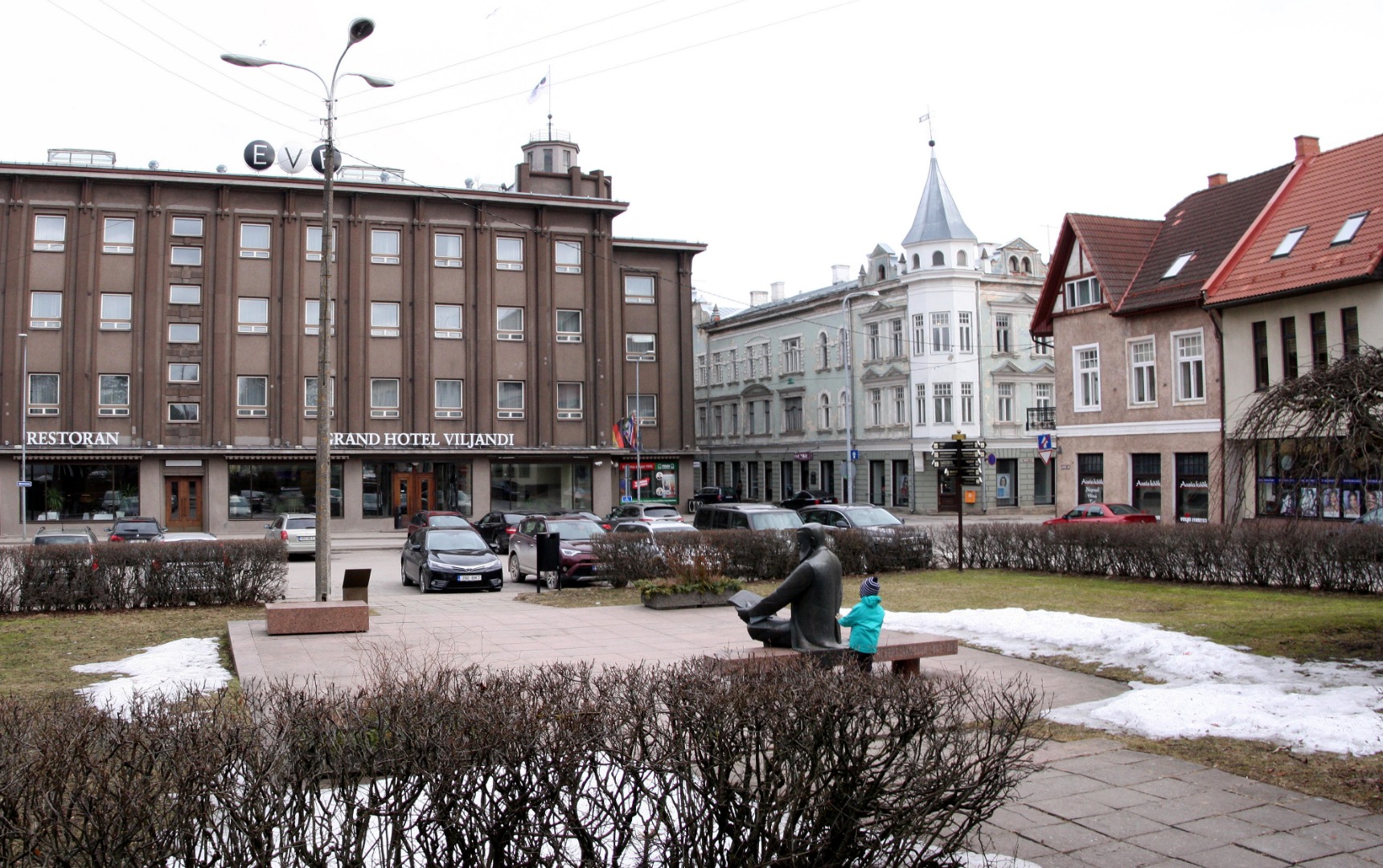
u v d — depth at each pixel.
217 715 4.56
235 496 45.12
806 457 63.44
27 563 17.25
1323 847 6.20
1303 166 31.45
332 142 18.56
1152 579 20.52
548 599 19.81
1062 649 12.80
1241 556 18.92
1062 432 36.59
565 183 51.25
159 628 15.66
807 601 9.72
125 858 3.95
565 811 4.51
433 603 19.41
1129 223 36.53
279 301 45.69
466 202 48.16
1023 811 6.89
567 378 49.59
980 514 54.34
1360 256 26.56
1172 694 9.78
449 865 4.41
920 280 55.16
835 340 62.22
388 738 4.53
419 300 47.16
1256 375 29.55
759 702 4.80
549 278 49.19
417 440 46.75
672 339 53.44
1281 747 8.15
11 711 4.74
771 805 4.62
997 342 55.91
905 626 14.88
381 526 46.81
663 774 4.66
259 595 18.81
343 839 4.30
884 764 4.81
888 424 57.69
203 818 4.05
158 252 44.38
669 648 13.36
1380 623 13.67
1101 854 6.12
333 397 46.19
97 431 43.66
